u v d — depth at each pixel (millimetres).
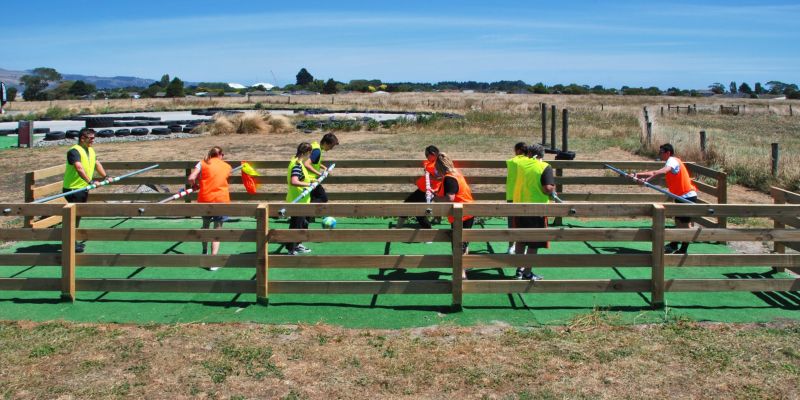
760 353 4957
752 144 22594
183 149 20578
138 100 63281
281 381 4500
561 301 6191
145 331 5383
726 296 6367
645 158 18531
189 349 5020
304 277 6992
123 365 4738
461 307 5895
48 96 76375
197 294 6344
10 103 56875
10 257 6035
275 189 13547
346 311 5895
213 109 42938
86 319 5676
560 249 8359
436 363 4781
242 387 4418
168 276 7055
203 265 6008
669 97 84188
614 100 71125
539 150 6926
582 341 5188
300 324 5523
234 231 5949
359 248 8273
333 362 4793
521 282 5934
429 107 49656
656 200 10320
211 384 4457
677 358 4883
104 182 8562
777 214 5984
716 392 4367
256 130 26641
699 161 17031
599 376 4594
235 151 19938
